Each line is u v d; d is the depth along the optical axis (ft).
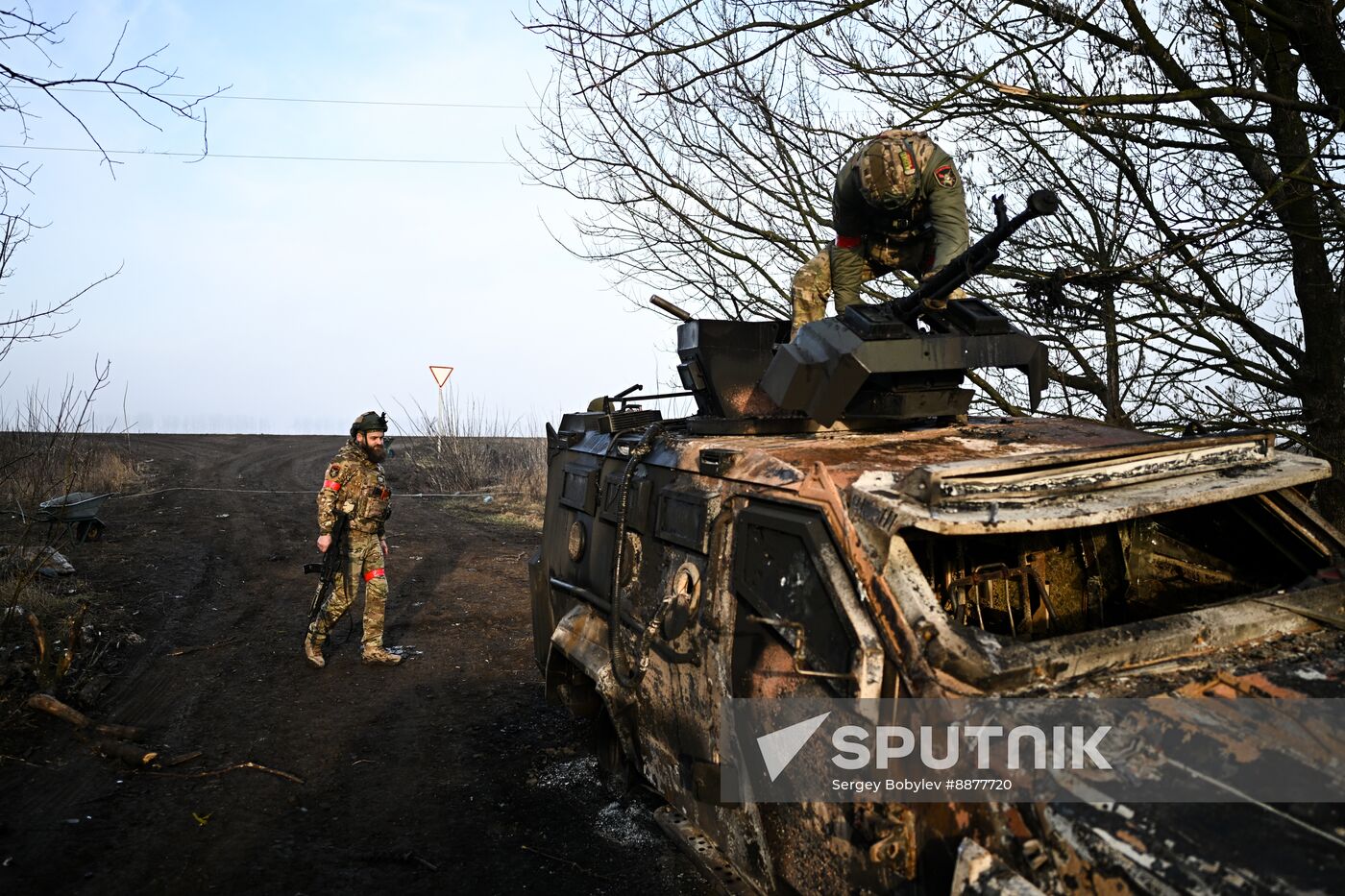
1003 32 15.88
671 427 14.98
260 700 19.39
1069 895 6.30
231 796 14.89
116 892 11.87
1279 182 13.47
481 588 30.22
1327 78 14.44
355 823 14.02
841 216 13.65
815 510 9.00
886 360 11.33
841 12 15.11
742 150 21.42
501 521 44.86
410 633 24.76
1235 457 10.37
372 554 21.75
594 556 14.47
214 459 71.97
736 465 10.68
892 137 12.74
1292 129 15.29
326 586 21.52
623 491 13.06
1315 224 14.71
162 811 14.30
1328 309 15.40
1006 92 15.23
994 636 8.02
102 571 30.22
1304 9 14.15
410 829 13.82
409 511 48.65
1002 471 8.87
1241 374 16.22
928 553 11.03
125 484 54.03
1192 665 8.43
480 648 23.41
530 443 68.18
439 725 18.11
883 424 12.93
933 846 7.38
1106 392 17.69
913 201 12.94
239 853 13.01
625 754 13.50
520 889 12.08
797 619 8.89
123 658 21.80
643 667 12.14
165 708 18.76
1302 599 9.68
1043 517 8.30
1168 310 16.58
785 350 12.19
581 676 15.29
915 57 17.17
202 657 22.17
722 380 13.76
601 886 12.14
